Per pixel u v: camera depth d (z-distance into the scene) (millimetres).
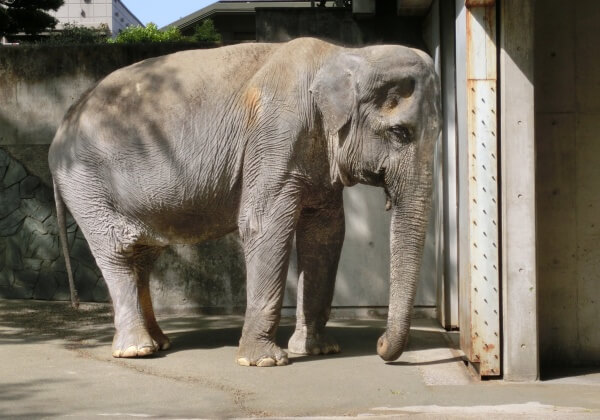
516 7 5219
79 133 6246
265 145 5797
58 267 8664
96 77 8477
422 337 6945
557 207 5980
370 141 5629
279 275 5824
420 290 7977
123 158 6102
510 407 4570
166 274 8234
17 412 4586
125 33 18922
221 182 6008
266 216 5805
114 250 6250
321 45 6016
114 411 4590
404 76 5531
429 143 5551
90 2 36375
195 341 6824
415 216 5551
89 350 6438
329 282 6285
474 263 5340
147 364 5891
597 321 5973
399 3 7488
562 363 5965
